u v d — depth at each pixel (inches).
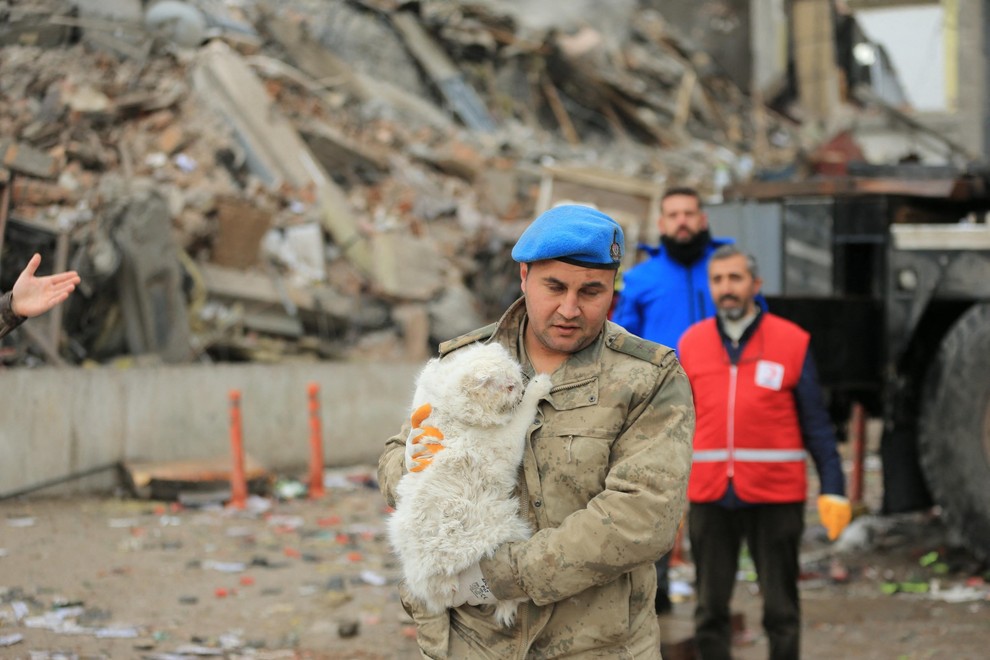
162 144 467.2
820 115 1048.8
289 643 202.2
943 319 272.2
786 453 175.0
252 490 338.0
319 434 349.7
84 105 457.7
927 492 270.4
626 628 91.0
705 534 180.4
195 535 284.5
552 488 89.7
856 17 1056.8
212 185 453.7
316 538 289.1
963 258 257.3
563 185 457.1
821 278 263.1
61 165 420.5
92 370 333.7
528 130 768.9
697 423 179.3
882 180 268.4
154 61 512.7
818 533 310.3
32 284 110.8
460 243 527.2
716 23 1079.0
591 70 865.5
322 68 642.2
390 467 97.0
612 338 93.5
